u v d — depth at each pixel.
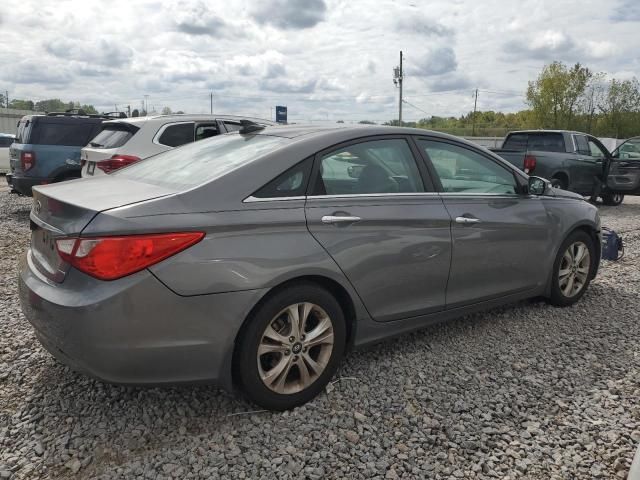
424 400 3.18
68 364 2.70
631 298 5.15
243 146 3.42
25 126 9.68
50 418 2.93
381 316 3.42
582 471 2.55
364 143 3.48
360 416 2.99
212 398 3.16
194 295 2.65
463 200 3.88
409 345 3.96
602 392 3.31
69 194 2.96
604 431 2.88
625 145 12.95
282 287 2.95
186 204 2.73
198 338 2.69
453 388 3.33
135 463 2.56
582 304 4.95
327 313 3.12
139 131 7.69
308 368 3.11
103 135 8.16
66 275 2.64
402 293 3.50
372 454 2.67
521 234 4.22
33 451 2.64
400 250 3.42
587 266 4.91
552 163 11.79
